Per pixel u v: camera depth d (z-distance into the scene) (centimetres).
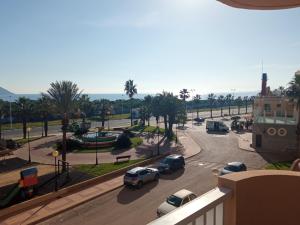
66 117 3005
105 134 4756
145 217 1833
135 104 10700
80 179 2561
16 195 2127
